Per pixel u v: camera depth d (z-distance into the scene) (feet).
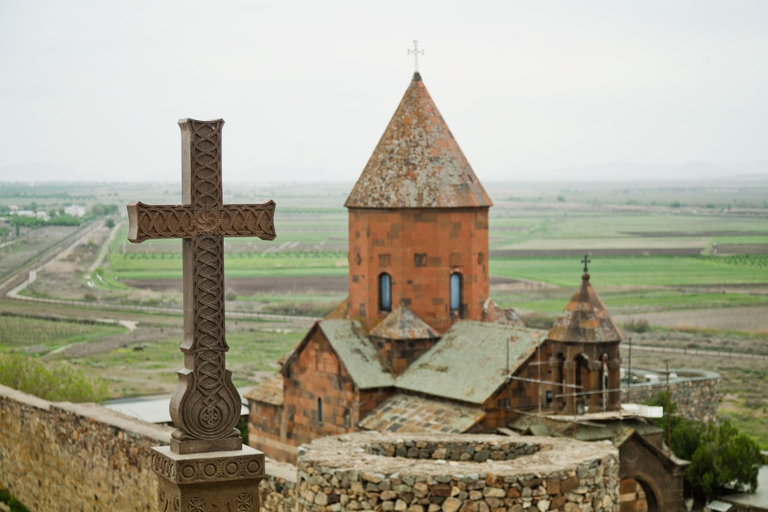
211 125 35.04
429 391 110.73
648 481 102.47
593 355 102.99
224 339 34.99
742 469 121.80
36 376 149.07
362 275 123.65
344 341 118.83
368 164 125.18
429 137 124.36
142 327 349.20
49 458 97.45
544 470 48.11
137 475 82.43
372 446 55.36
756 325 317.01
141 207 33.96
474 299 123.13
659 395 145.38
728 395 213.05
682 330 309.22
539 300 377.71
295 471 67.82
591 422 103.24
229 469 34.24
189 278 34.78
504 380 105.40
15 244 635.66
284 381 125.29
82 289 456.04
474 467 48.62
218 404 34.76
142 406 155.33
